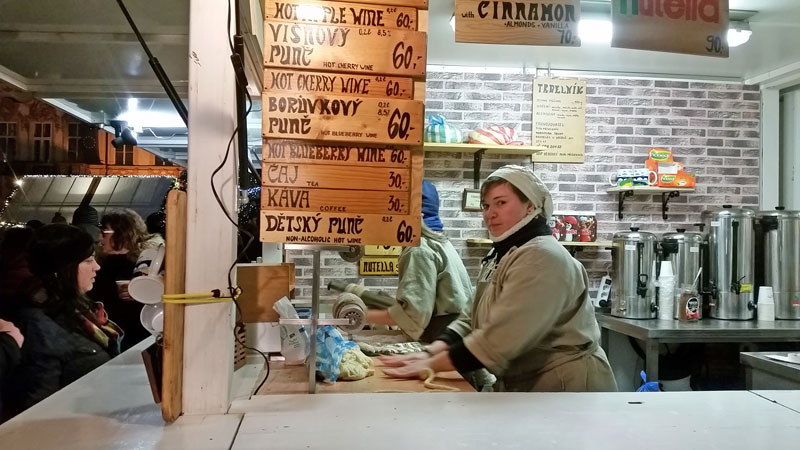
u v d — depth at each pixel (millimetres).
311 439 995
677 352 3740
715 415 1149
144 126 3170
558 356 1648
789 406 1216
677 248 3432
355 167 1217
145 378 1437
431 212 2562
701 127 4090
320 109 1199
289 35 1190
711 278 3455
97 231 3234
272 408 1179
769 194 4121
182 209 1124
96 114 2980
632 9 2219
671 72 4043
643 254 3441
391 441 987
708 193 4094
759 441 1007
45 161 4566
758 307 3365
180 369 1130
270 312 1350
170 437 1002
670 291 3408
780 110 4293
